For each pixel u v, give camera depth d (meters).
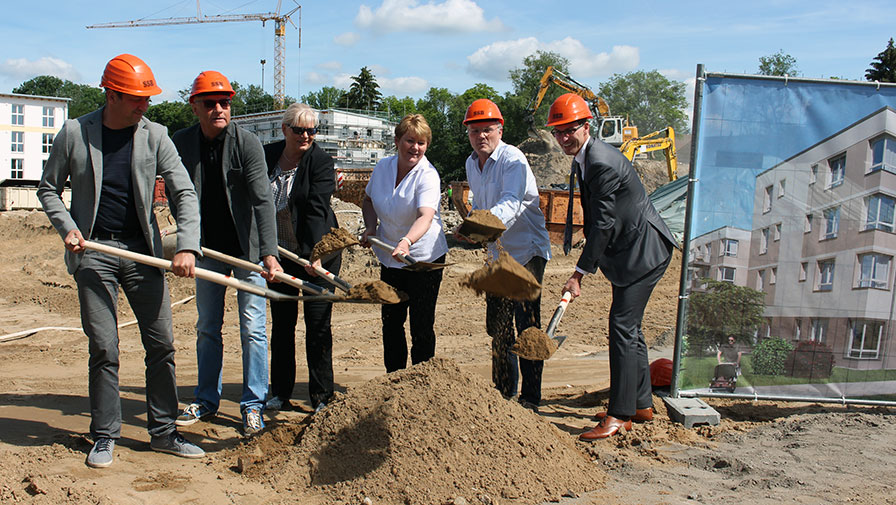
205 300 5.02
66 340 9.49
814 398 5.33
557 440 4.20
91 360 4.08
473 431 3.92
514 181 5.08
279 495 3.68
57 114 50.22
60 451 4.13
